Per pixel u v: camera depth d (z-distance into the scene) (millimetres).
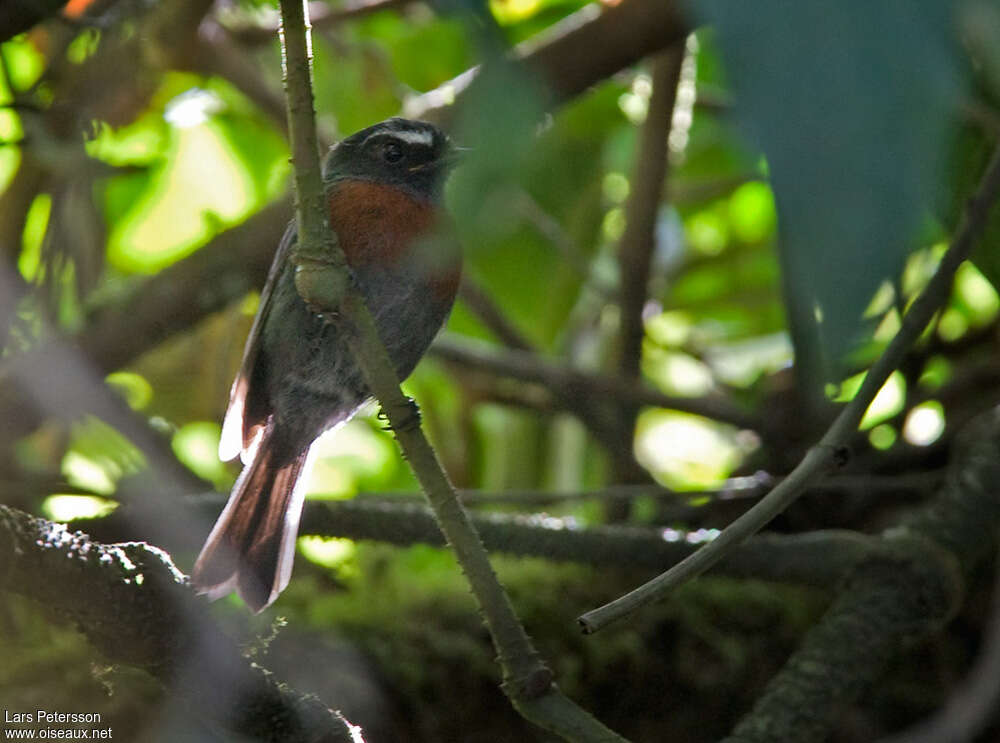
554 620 8078
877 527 9859
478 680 7590
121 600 4688
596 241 10781
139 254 11906
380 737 7367
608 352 11906
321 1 11289
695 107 10469
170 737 6391
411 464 4891
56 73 7473
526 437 11711
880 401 11453
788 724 6809
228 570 6715
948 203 1863
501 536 7676
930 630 7496
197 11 8016
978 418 8844
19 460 8836
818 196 1368
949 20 1438
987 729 7836
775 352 12727
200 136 11609
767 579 7801
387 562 8773
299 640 7469
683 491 8859
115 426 8656
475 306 10398
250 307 10422
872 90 1380
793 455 10039
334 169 8203
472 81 1915
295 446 7973
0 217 8258
